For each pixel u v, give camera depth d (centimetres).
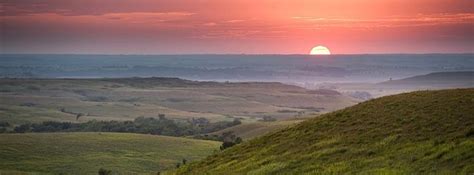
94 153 15950
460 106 3988
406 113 4231
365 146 3588
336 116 4834
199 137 19962
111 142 17425
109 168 14212
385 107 4653
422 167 2748
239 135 19650
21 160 14875
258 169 3675
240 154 4606
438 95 4709
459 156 2698
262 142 4747
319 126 4653
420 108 4269
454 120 3625
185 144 17200
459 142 3022
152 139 17912
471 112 3722
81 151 16125
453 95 4547
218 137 19512
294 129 4834
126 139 17912
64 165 14512
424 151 3027
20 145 16425
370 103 5019
